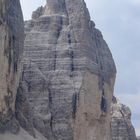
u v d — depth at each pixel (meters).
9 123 190.25
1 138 184.00
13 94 195.25
